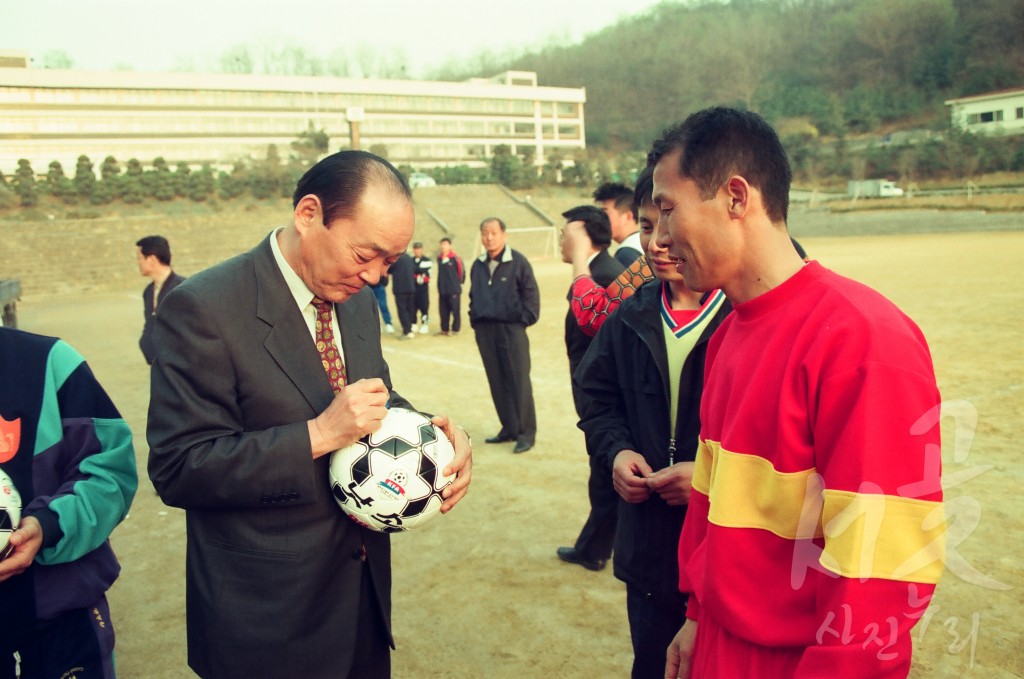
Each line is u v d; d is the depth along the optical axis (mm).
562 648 3348
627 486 2320
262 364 1989
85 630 2123
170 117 60312
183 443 1901
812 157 62625
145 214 41750
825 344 1324
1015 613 3311
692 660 1743
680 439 2363
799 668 1298
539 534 4621
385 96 69438
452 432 2232
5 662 1983
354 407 1904
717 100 94812
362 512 1994
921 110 73750
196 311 1918
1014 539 3975
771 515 1409
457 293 13195
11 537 1854
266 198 46656
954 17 83500
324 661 2012
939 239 31391
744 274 1504
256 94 63625
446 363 10469
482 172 60406
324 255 1909
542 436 6684
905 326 1326
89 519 2029
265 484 1888
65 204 41125
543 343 11281
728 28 106000
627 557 2459
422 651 3352
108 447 2176
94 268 32750
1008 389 6879
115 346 13781
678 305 2420
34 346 2129
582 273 4078
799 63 97188
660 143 1619
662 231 1589
